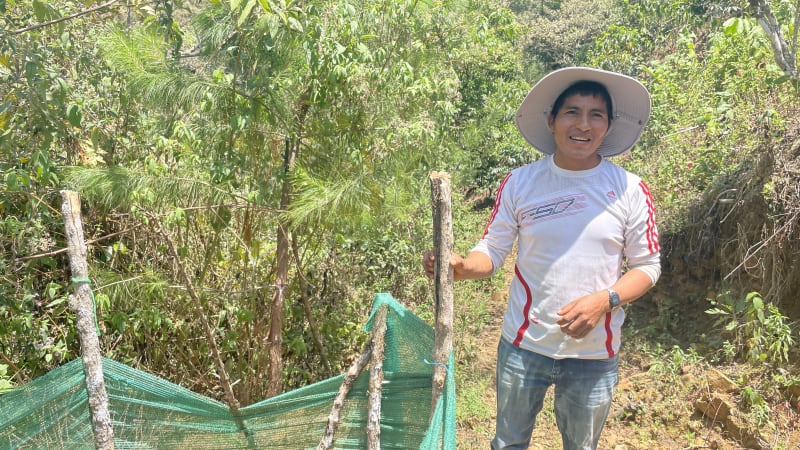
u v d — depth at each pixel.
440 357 2.40
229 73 3.44
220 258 3.88
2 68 3.30
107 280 3.52
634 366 4.93
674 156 5.86
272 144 3.58
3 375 3.33
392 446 2.84
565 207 2.42
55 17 3.46
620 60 8.02
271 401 2.90
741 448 3.94
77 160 3.83
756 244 4.47
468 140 5.90
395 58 4.13
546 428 4.25
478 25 5.48
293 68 3.40
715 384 4.30
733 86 5.52
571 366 2.46
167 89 3.24
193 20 3.46
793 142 4.54
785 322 4.54
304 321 4.53
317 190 3.28
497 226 2.59
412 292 5.67
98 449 2.52
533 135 2.71
